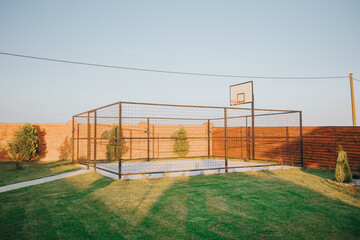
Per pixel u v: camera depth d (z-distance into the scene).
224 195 5.64
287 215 4.30
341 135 9.78
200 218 4.13
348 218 4.16
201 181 7.33
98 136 14.69
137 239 3.32
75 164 11.87
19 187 6.55
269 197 5.49
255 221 4.00
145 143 15.74
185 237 3.38
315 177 8.07
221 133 16.23
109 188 6.34
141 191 6.02
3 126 13.69
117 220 4.02
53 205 4.86
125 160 14.26
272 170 9.75
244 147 14.51
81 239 3.32
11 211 4.50
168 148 16.48
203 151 17.08
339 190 6.21
